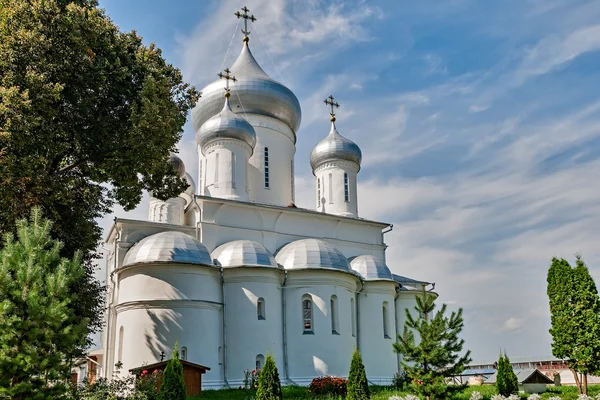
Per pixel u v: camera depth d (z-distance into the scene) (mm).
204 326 26594
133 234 30438
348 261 33875
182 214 38125
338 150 38125
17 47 19969
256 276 28297
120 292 27438
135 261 27188
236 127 34062
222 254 29250
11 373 12891
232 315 27844
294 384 27406
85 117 22219
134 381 19656
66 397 14367
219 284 28328
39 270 13805
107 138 22188
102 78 21672
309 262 29438
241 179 33875
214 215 31594
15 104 18734
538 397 24688
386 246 37062
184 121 25844
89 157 22594
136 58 23844
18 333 13109
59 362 13562
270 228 33062
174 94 25594
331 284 29438
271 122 38156
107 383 20578
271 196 36844
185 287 26672
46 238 14992
